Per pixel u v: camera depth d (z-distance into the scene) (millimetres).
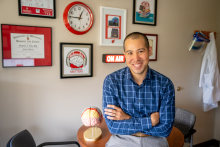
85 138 1501
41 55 1746
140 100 1275
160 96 1271
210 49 2580
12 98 1681
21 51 1660
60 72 1845
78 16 1856
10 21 1606
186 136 1867
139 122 1219
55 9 1755
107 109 1292
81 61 1938
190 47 2590
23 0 1621
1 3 1560
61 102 1901
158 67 2422
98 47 2027
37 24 1713
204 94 2656
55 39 1803
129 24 2160
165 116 1229
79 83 1974
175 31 2488
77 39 1905
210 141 3035
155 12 2270
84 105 2027
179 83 2631
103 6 1964
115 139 1293
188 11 2555
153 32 2324
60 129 1927
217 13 2844
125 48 1222
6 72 1636
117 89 1291
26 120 1758
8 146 1261
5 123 1673
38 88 1780
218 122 3018
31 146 1471
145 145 1216
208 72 2623
